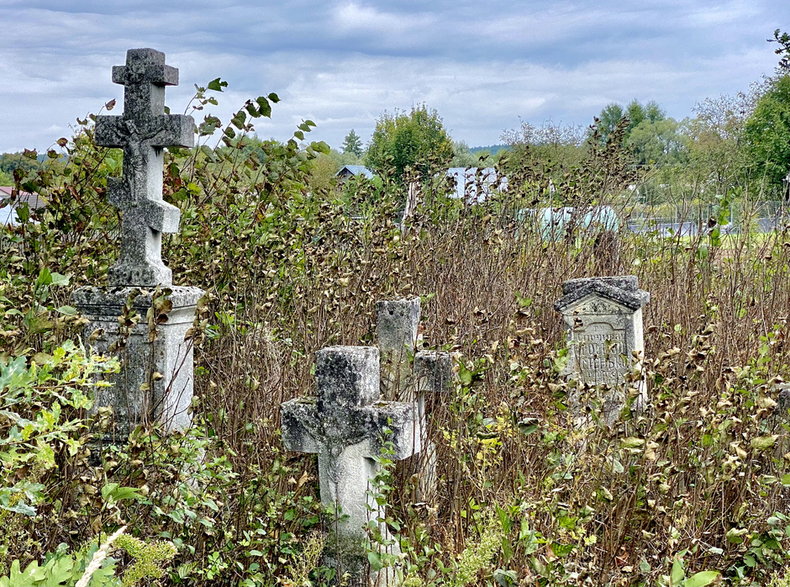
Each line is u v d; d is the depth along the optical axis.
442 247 9.04
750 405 5.17
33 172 7.29
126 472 4.37
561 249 10.02
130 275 6.10
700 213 9.44
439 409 5.88
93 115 7.74
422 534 4.50
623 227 10.89
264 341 6.17
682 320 8.38
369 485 4.75
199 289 6.18
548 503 4.32
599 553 4.55
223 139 7.89
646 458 4.25
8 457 2.87
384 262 7.74
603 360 7.30
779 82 23.44
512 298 8.15
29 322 4.29
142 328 5.75
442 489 5.50
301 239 8.03
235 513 4.70
